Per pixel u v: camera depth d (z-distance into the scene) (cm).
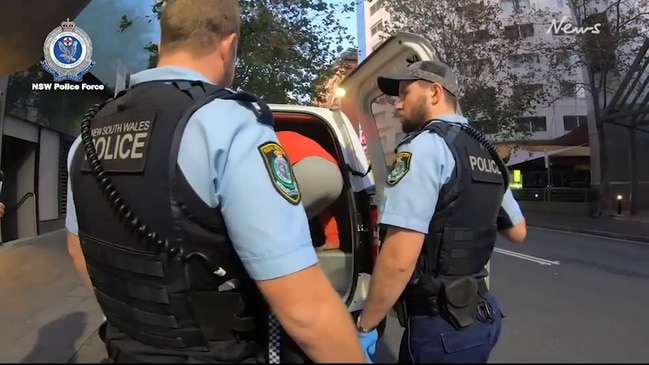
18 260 780
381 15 3906
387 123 328
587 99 2166
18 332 439
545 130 3794
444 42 2331
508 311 571
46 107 1159
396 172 204
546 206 2281
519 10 2420
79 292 582
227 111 136
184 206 130
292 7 1212
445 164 201
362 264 282
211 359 133
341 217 300
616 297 645
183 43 154
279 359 142
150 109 141
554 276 786
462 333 204
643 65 1677
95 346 402
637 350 421
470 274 212
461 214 204
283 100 1173
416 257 196
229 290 137
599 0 1853
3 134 1004
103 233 144
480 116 2341
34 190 1141
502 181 229
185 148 131
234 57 166
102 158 145
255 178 131
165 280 133
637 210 1886
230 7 160
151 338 137
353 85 346
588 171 3141
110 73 1331
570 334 475
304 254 131
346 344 130
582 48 1848
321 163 271
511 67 2439
